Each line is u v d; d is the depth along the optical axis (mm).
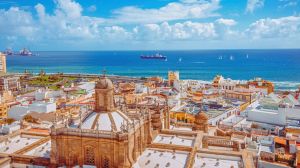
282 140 128750
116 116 79688
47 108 180750
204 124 125250
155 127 105000
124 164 72688
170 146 90500
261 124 161750
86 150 75938
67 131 76062
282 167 107750
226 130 145250
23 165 83438
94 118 78500
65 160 77250
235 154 88188
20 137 103812
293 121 160875
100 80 79938
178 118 187125
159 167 79938
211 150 90250
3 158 83438
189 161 81125
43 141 98438
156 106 116312
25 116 164375
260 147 123938
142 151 87938
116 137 72312
